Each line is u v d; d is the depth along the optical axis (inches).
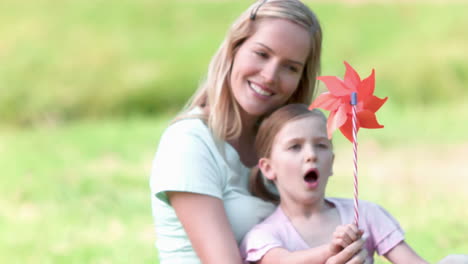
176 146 132.6
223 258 124.9
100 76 619.5
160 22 693.3
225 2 721.0
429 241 208.4
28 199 291.6
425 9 672.4
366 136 399.5
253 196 138.3
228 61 137.9
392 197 271.6
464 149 366.9
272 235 128.5
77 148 395.9
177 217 133.6
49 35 671.1
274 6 134.7
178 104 601.9
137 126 477.7
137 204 275.3
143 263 204.4
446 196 273.6
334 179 306.7
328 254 118.2
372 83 121.3
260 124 144.6
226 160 134.6
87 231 242.5
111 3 717.9
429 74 581.9
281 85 135.0
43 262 213.0
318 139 130.7
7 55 645.3
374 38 644.1
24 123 581.0
